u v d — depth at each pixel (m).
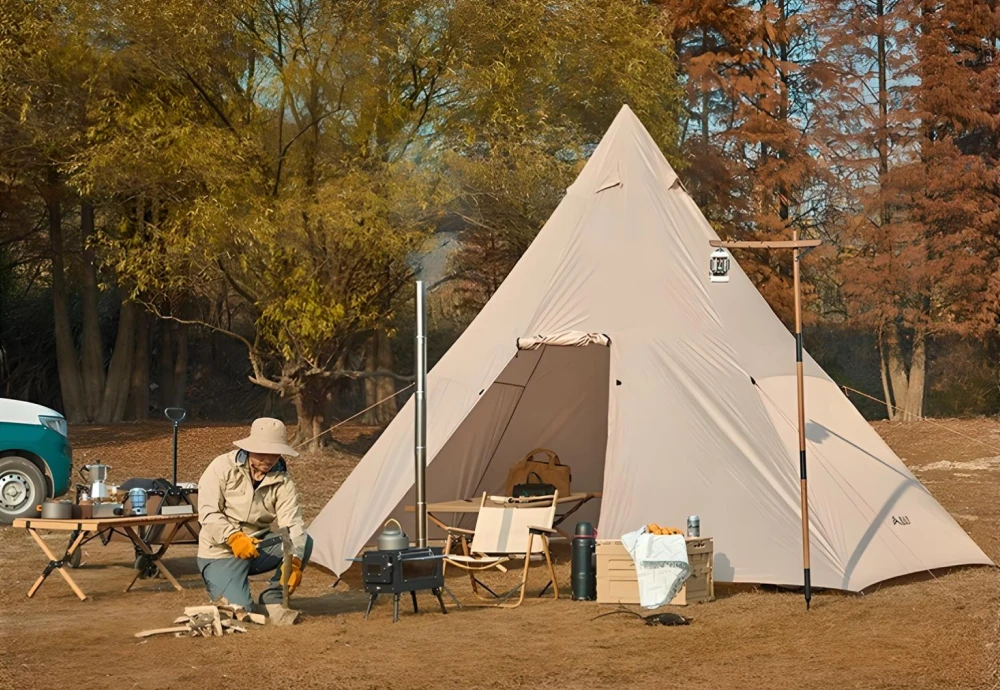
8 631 6.69
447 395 9.02
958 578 8.27
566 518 10.84
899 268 25.83
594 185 9.71
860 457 8.69
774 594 7.73
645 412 8.38
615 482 8.12
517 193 19.20
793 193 27.33
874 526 8.21
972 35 26.48
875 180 27.06
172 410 9.44
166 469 18.50
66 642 6.35
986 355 27.89
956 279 25.50
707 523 7.95
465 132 18.92
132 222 19.50
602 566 7.65
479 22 18.48
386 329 19.88
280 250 18.16
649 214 9.45
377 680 5.39
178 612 7.38
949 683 5.13
